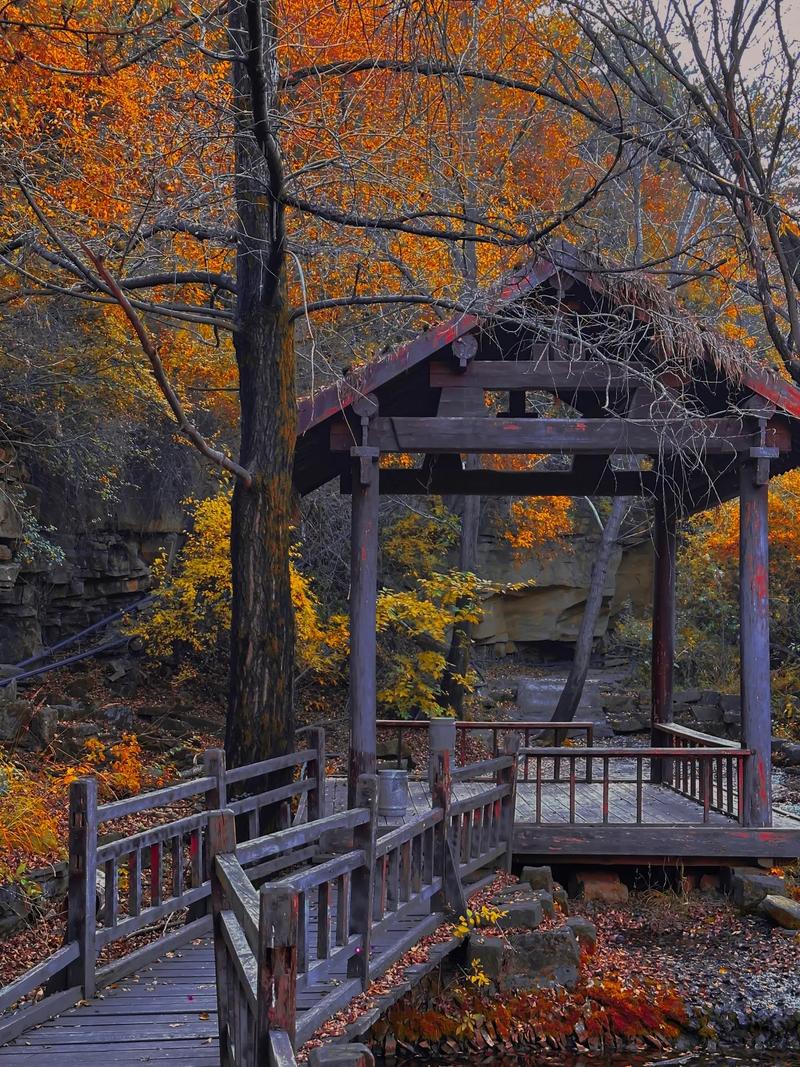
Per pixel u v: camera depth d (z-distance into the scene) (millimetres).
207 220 8984
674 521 11133
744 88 7211
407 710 14031
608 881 8602
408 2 7449
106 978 5492
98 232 8312
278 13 8656
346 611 15750
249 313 8336
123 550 14422
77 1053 4559
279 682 8031
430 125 8977
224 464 7699
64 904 7242
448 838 6848
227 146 8461
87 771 10023
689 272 8180
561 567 18969
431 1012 6562
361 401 8148
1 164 7617
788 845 8445
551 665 19312
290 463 8352
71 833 5375
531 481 10555
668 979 7180
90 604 14094
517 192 11086
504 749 8234
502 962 6805
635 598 19766
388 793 8164
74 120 8203
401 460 15594
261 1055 2965
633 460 14406
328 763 13570
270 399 8250
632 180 13266
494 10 10125
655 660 11258
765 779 8555
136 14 8688
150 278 8305
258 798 7199
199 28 7523
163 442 15016
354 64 8305
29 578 12742
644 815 9102
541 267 8062
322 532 15828
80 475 13312
